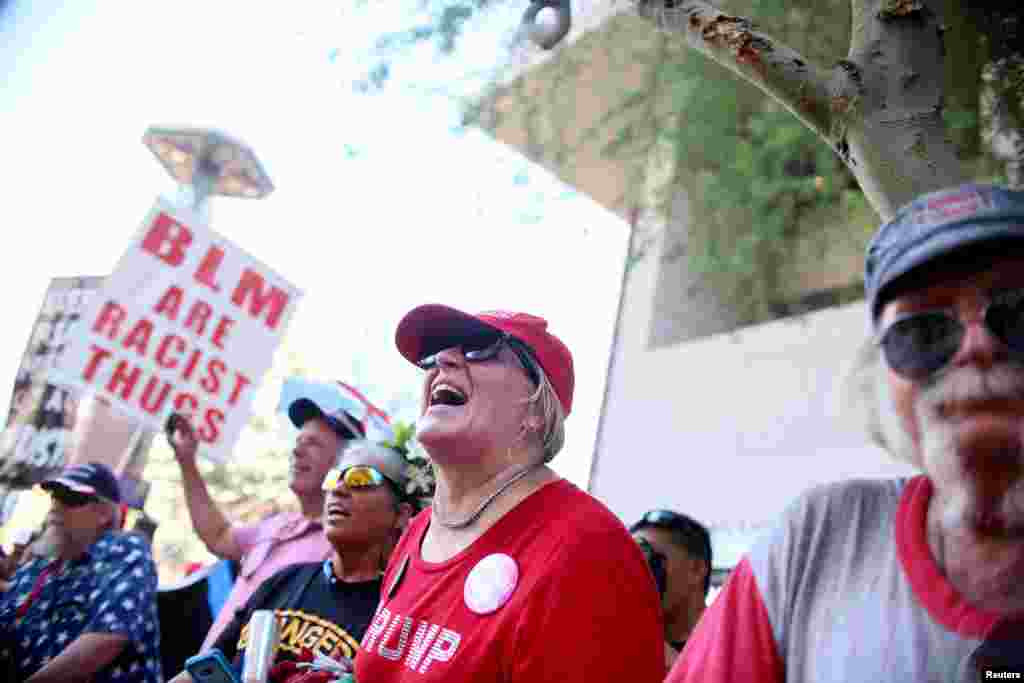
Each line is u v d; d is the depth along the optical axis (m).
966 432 1.24
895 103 2.32
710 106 5.74
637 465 7.33
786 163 5.92
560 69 5.83
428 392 2.60
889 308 1.34
